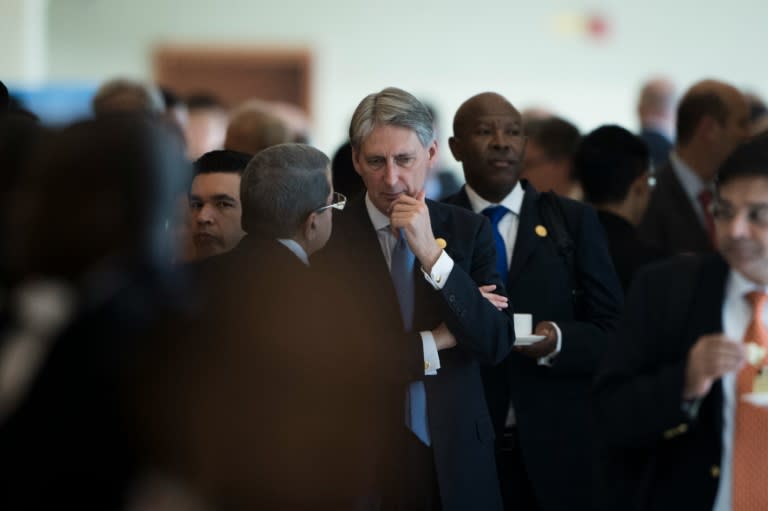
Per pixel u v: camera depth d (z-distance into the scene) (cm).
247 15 3581
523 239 1004
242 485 486
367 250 835
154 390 445
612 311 992
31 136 512
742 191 645
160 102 1428
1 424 429
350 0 3572
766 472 650
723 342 626
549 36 3547
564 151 1353
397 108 817
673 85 1994
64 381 429
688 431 668
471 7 3547
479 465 825
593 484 949
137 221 454
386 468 797
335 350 546
